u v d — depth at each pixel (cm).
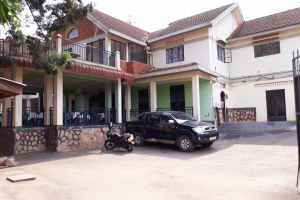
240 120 1720
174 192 516
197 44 1599
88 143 1170
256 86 1681
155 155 960
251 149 970
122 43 1579
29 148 1062
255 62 1689
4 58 870
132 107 1848
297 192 479
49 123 1152
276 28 1565
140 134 1184
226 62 1766
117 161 862
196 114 1294
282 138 1123
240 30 1830
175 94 1647
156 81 1462
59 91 1100
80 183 597
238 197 471
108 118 1318
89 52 1445
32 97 2009
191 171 696
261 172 649
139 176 655
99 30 1488
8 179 629
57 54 922
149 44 1788
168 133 1073
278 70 1595
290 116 1536
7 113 1101
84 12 932
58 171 723
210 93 1518
